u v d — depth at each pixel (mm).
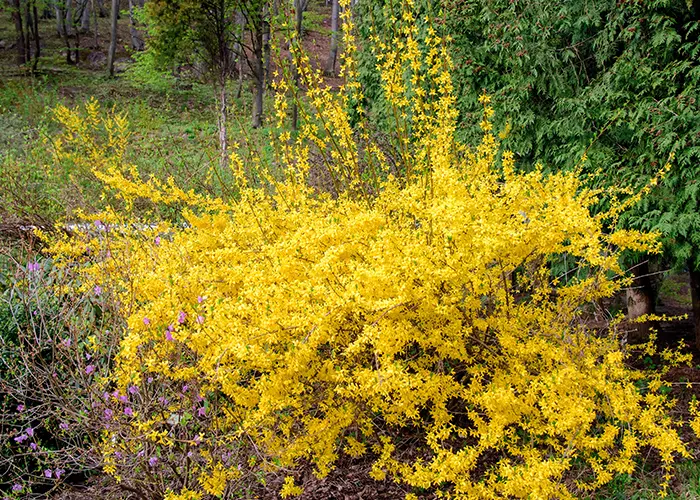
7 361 3252
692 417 3920
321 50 20516
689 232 4484
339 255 2883
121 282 3193
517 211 3053
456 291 2789
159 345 2783
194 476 2783
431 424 3023
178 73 17922
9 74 17844
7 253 3934
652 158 4406
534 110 5266
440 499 3070
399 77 3367
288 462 2781
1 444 2949
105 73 19438
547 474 2424
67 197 6012
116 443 2680
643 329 5508
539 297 3484
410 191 3016
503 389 2674
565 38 5188
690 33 4352
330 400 2887
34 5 18609
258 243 3396
